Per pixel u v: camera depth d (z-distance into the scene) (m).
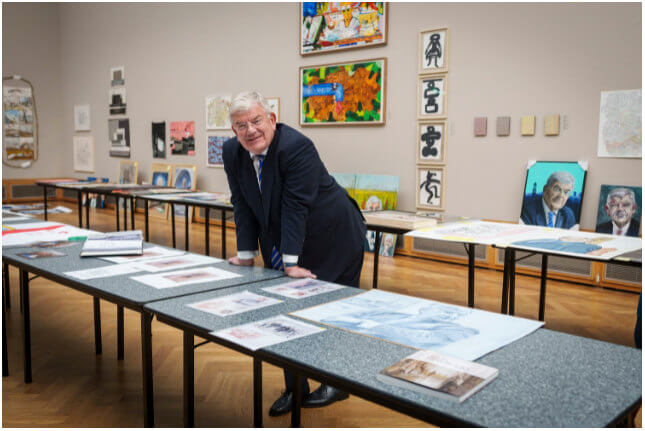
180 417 2.63
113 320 4.15
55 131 12.52
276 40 8.06
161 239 7.93
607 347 1.51
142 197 6.25
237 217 2.61
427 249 6.72
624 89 5.14
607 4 5.18
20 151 11.97
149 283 2.23
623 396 1.20
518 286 5.39
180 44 9.63
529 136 5.77
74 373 3.17
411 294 5.07
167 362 3.35
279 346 1.50
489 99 6.01
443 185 6.44
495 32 5.90
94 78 11.60
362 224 2.83
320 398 2.77
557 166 5.57
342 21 7.14
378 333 1.61
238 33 8.60
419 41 6.46
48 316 4.23
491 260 6.09
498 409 1.13
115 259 2.72
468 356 1.42
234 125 2.24
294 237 2.35
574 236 3.44
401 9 6.62
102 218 10.03
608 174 5.29
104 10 11.12
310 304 1.93
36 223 3.98
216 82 9.08
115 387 2.98
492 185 6.08
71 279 2.29
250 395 2.89
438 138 6.43
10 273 5.66
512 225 3.94
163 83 10.05
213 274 2.40
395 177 6.84
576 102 5.44
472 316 1.79
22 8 11.79
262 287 2.18
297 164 2.31
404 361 1.35
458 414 1.10
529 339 1.57
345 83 7.20
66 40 12.19
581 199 5.39
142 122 10.61
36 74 12.11
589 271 5.43
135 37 10.52
